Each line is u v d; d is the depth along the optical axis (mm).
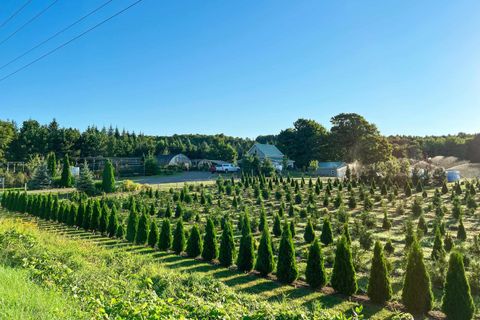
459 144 68438
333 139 65938
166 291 9125
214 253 16172
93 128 89250
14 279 7488
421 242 18250
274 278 13805
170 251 18062
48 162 50938
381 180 38719
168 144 89562
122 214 26109
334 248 17500
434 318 10234
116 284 8633
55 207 26906
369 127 64625
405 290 10586
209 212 27781
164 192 37938
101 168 64625
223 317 6301
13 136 70625
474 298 11617
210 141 108875
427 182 39000
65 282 8227
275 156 73250
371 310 10805
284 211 28328
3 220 19922
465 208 26812
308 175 61188
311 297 11805
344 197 33625
